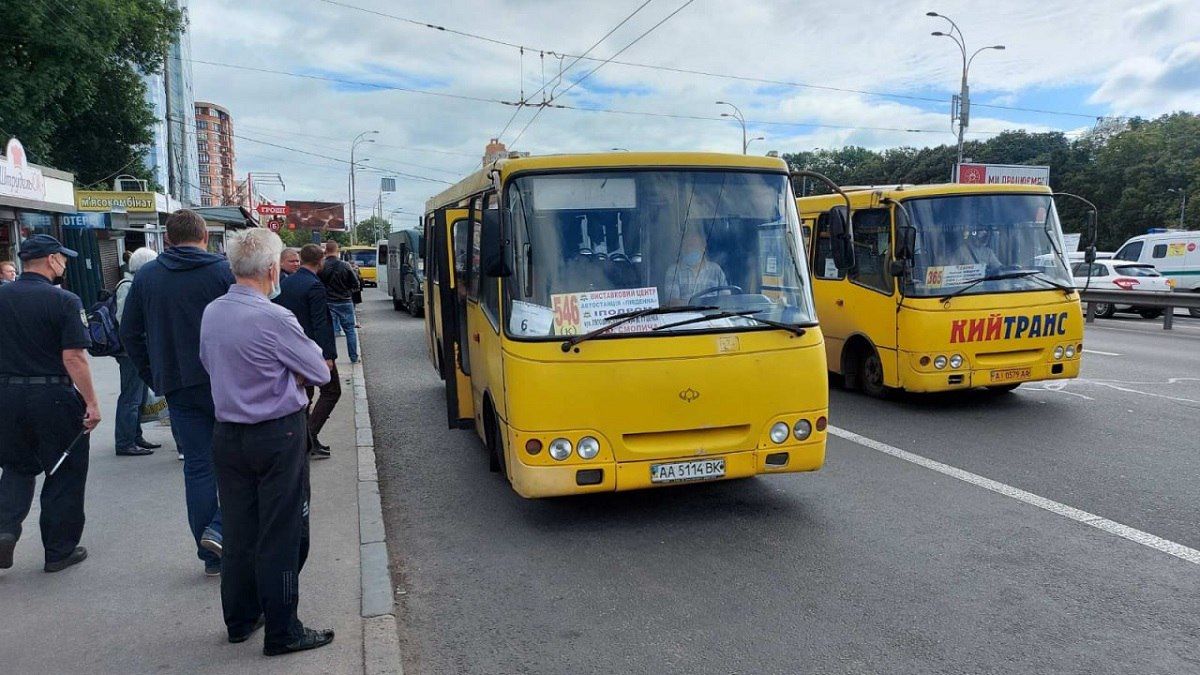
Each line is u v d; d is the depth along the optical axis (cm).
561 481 517
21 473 471
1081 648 392
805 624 423
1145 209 6431
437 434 892
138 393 736
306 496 398
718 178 575
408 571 510
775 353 543
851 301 1008
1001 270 901
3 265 930
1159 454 731
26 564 497
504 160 591
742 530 561
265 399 369
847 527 562
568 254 542
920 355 884
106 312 686
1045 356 899
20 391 462
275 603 378
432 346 1101
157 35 3056
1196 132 6788
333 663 379
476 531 579
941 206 913
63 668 375
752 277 562
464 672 384
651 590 470
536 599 463
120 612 432
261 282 382
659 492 647
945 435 814
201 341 375
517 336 526
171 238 457
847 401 988
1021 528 553
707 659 391
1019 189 933
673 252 554
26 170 1738
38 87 2441
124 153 3334
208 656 385
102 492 632
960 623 420
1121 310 2569
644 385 520
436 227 726
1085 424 854
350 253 4475
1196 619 420
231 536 385
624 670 383
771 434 543
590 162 560
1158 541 525
